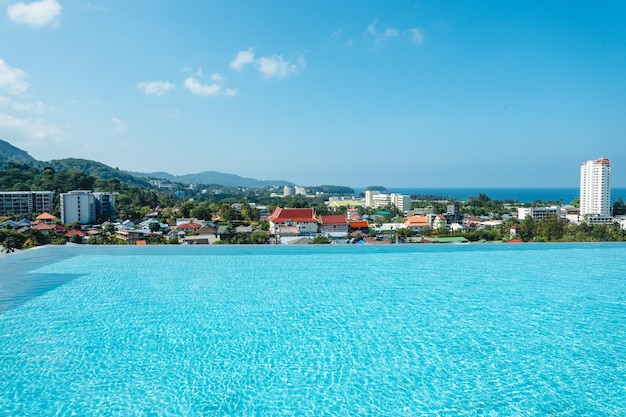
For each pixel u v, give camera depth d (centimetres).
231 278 919
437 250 1308
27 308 684
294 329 593
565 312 675
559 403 397
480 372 462
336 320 632
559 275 962
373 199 14675
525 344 540
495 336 569
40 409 383
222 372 460
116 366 471
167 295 769
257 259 1161
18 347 522
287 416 376
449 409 388
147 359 491
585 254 1259
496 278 924
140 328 593
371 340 554
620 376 452
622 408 388
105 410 382
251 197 17988
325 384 435
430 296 769
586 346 535
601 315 660
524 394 414
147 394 412
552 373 459
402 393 417
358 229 5756
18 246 3117
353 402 401
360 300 742
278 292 796
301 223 5550
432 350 520
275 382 438
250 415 376
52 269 1009
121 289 812
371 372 462
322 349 523
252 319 636
